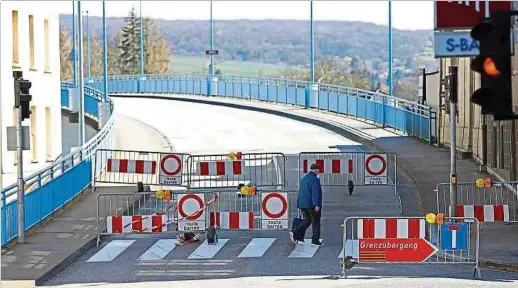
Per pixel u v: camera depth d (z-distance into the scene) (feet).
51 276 111.14
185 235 132.77
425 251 108.06
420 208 155.43
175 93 446.19
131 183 182.60
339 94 316.40
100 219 147.33
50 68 252.21
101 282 107.24
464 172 184.55
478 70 75.15
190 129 288.92
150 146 244.42
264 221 130.21
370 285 101.50
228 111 350.43
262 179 186.80
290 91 354.74
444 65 221.05
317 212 128.57
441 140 227.20
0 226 121.39
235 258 121.19
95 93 319.68
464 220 120.26
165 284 104.99
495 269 113.19
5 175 215.92
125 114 346.95
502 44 74.59
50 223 144.66
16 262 116.06
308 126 291.58
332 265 115.44
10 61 221.05
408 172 189.37
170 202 136.56
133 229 130.11
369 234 108.17
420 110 247.70
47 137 252.01
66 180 159.53
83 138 213.25
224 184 184.24
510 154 160.76
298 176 186.19
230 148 238.89
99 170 186.80
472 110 201.46
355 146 239.50
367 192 172.76
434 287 99.86
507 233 134.00
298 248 127.54
